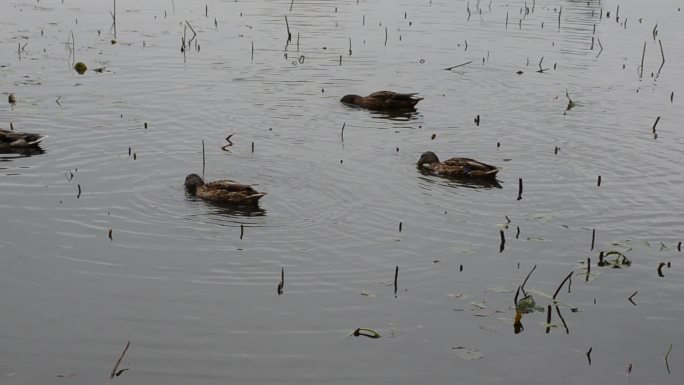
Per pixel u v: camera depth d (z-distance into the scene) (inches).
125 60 1563.7
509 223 935.0
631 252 870.4
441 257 845.8
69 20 1883.6
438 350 685.9
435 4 2252.7
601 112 1374.3
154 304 734.5
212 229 885.8
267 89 1427.2
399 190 1020.5
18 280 764.6
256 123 1247.5
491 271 821.2
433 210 965.2
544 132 1264.8
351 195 995.9
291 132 1215.6
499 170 1078.4
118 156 1083.9
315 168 1074.7
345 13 2087.8
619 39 1914.4
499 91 1480.1
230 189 944.3
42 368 639.8
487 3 2308.1
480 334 712.4
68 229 871.1
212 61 1587.1
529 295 770.2
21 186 978.1
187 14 2011.6
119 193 967.6
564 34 1942.7
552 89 1501.0
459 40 1841.8
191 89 1401.3
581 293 786.2
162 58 1589.6
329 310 737.6
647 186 1059.9
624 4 2377.0
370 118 1307.8
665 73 1636.3
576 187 1051.3
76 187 981.2
